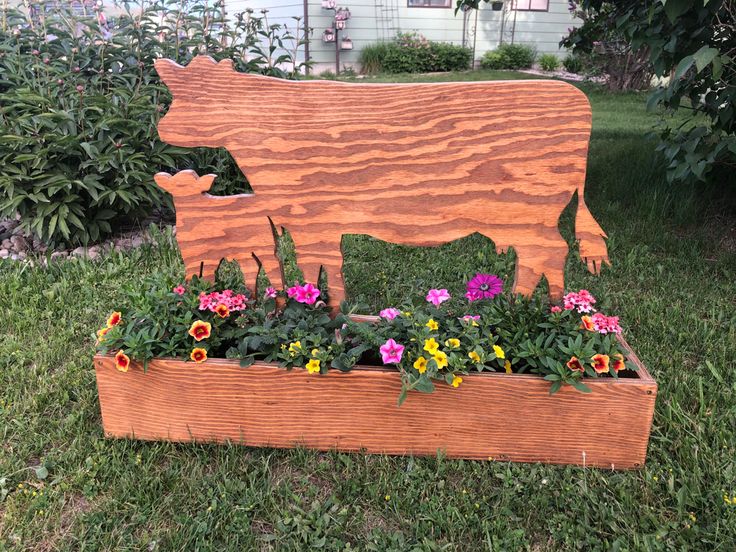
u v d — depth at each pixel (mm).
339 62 13641
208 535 1862
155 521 1906
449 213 2131
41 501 1953
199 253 2270
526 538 1862
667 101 3746
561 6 15125
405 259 3824
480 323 2188
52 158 3697
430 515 1908
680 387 2443
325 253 2223
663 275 3568
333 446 2184
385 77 12656
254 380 2102
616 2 4176
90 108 3816
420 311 2270
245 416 2162
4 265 3623
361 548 1826
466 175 2080
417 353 2059
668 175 3861
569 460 2119
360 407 2109
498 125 2021
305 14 12469
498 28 14938
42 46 4191
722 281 3494
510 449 2125
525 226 2141
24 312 3090
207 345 2145
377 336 2105
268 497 1980
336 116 2051
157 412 2188
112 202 3691
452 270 3627
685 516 1897
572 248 3955
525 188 2086
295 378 2090
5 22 4246
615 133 6996
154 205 4590
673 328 2922
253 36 4918
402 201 2125
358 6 13453
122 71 4344
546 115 2006
